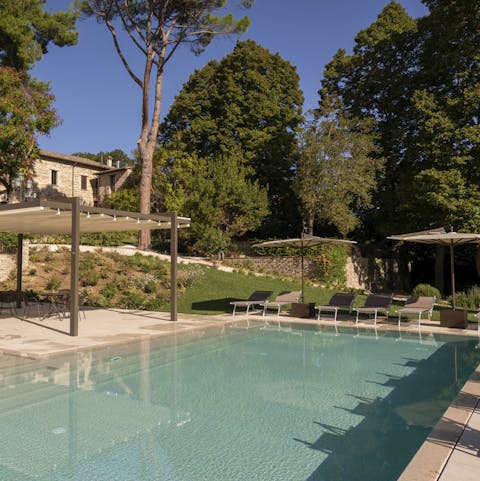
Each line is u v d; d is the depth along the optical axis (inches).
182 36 920.3
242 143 1327.5
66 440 177.0
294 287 826.8
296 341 409.1
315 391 246.8
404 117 1066.7
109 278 730.8
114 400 230.2
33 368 296.8
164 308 637.3
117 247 880.9
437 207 863.1
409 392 243.9
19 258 608.1
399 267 1229.1
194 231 991.6
